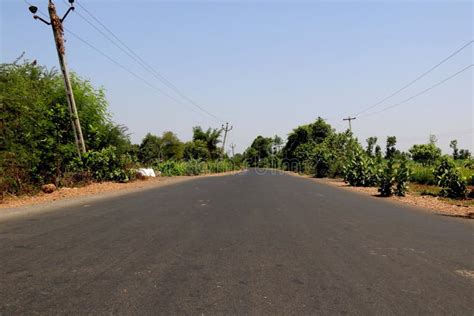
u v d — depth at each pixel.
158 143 71.38
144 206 11.99
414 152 61.47
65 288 4.54
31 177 15.98
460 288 4.84
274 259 6.00
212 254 6.23
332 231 8.43
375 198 17.02
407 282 5.04
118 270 5.28
